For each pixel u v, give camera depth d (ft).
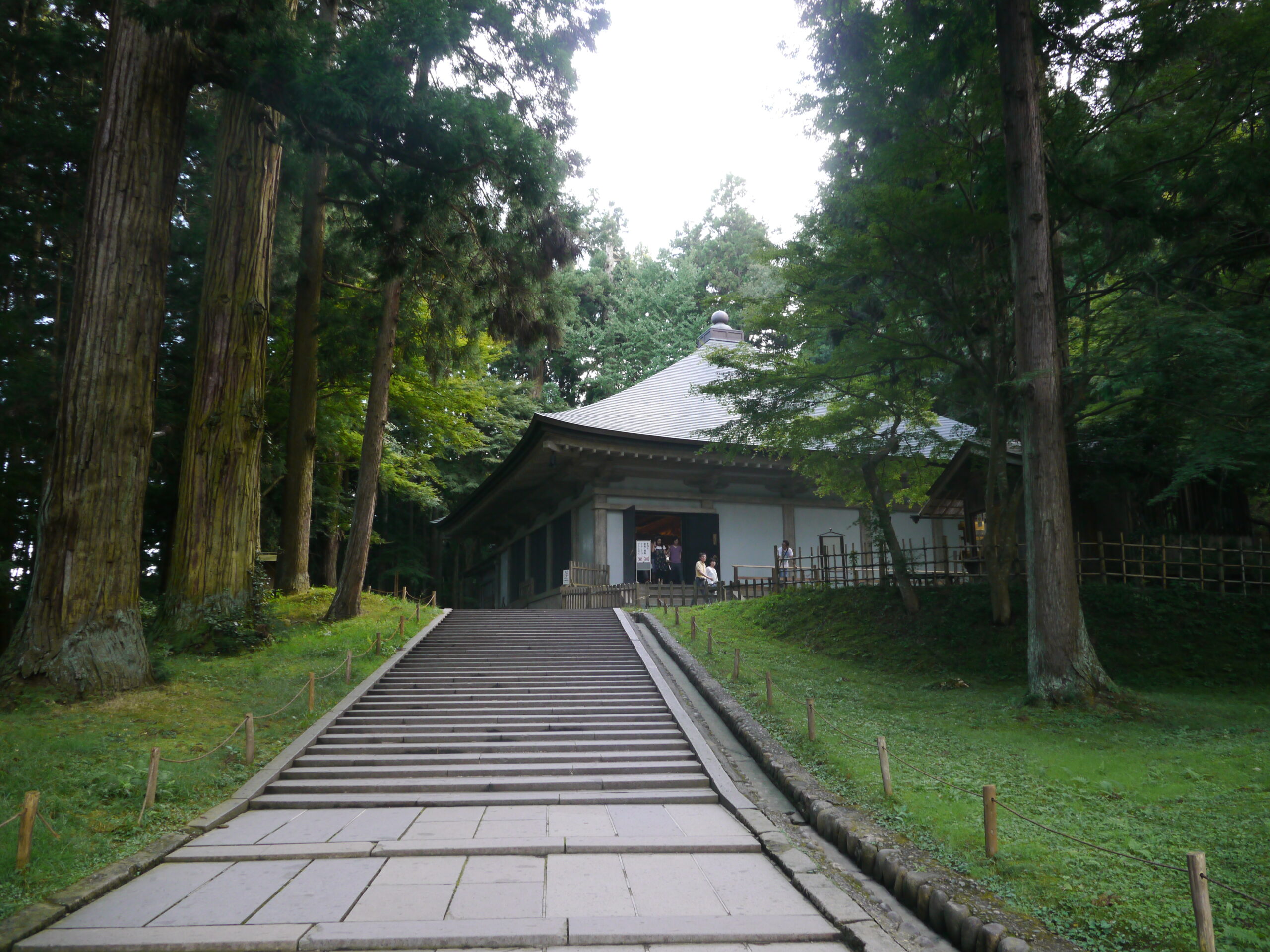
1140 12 39.91
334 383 82.94
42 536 41.11
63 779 28.17
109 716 36.76
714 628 61.62
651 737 37.58
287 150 64.69
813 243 52.21
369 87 39.81
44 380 54.39
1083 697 38.42
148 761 31.24
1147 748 31.24
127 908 19.43
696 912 18.92
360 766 34.09
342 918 18.61
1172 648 48.11
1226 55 39.06
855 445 61.46
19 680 38.73
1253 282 50.03
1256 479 54.75
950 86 46.37
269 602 59.82
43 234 62.08
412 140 42.70
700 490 88.89
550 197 45.85
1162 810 23.03
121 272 42.47
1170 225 41.96
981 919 16.24
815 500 93.56
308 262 72.38
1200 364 42.19
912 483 73.97
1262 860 18.30
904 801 24.93
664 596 75.20
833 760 30.22
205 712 39.19
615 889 20.66
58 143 55.52
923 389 58.80
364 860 23.24
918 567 88.84
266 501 92.17
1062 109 44.14
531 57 50.24
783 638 59.31
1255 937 14.25
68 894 19.80
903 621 56.13
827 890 19.83
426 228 48.34
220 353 54.03
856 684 46.09
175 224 68.28
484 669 50.52
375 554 140.46
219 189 55.16
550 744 36.37
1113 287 46.42
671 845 24.12
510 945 17.39
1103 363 46.47
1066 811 23.34
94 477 41.32
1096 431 56.49
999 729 35.27
